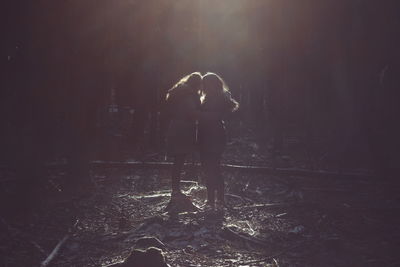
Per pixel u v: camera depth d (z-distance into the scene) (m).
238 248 5.94
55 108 11.43
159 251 4.91
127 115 21.83
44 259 5.34
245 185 9.96
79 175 9.27
